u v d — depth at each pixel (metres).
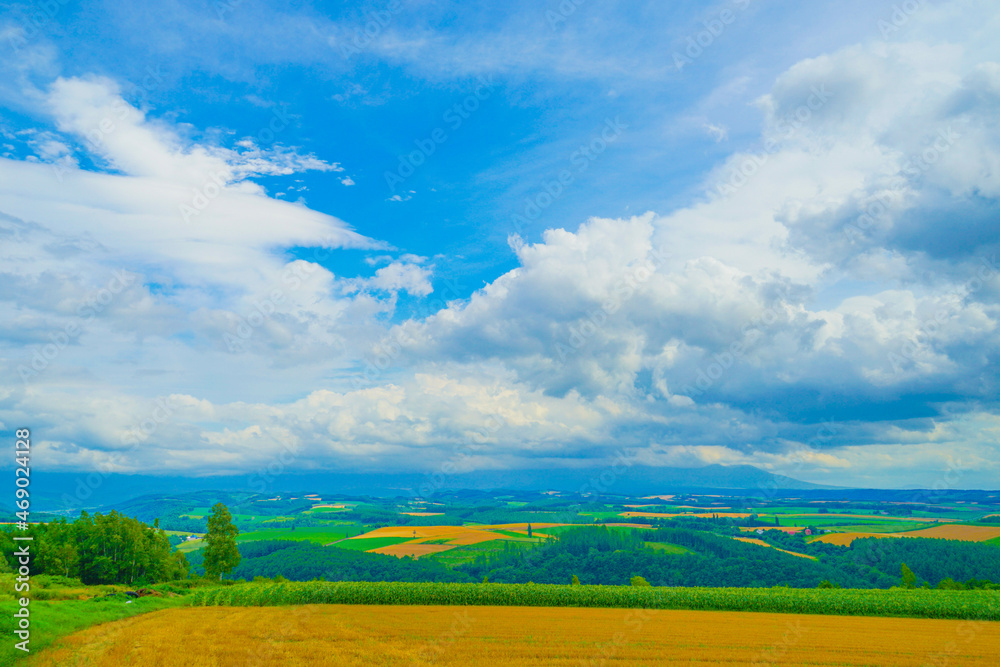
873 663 36.12
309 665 31.91
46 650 33.00
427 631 43.97
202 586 76.62
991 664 36.28
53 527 80.00
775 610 60.28
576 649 38.44
